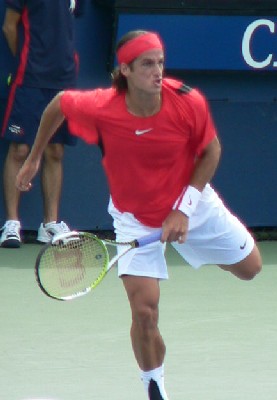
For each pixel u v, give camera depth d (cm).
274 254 2438
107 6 2420
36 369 1535
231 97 2533
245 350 1639
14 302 1938
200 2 2422
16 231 2389
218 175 2553
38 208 2467
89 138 1306
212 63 2467
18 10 2270
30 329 1753
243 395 1419
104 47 2447
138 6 2381
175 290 2052
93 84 2455
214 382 1477
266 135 2570
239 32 2462
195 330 1758
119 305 1922
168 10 2405
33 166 1393
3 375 1505
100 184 2495
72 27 2320
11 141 2348
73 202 2481
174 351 1631
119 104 1266
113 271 2194
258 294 2028
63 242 1240
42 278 1234
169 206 1323
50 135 1352
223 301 1966
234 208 2575
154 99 1247
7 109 2327
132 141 1273
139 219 1332
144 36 1238
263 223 2602
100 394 1422
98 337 1706
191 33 2436
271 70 2512
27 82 2305
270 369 1542
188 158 1316
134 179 1305
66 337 1705
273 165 2591
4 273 2167
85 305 1919
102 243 1263
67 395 1416
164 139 1272
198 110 1269
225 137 2544
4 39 2378
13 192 2378
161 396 1316
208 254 1406
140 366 1329
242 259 1411
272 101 2564
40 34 2284
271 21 2475
